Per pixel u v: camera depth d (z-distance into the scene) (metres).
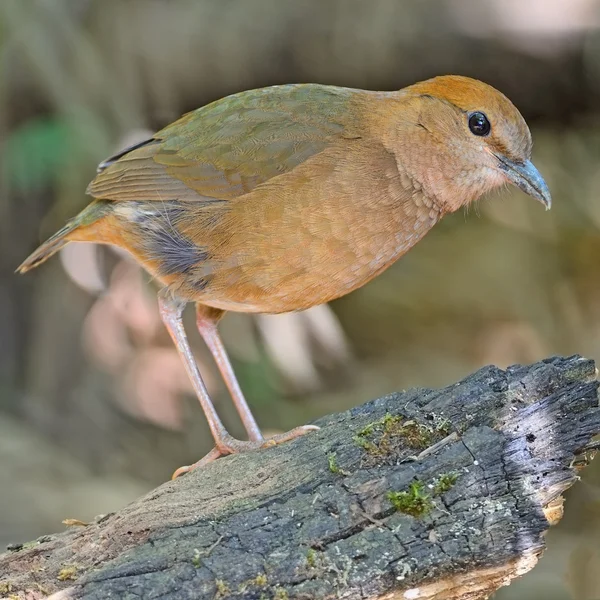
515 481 6.43
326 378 16.47
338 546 6.30
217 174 8.64
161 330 15.49
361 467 6.75
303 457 6.94
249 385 15.43
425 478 6.47
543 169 18.14
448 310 17.91
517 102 16.22
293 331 16.08
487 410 6.78
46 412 15.20
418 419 6.84
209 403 8.91
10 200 15.20
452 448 6.54
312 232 8.32
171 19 15.62
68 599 6.18
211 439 15.11
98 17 15.52
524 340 17.33
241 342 15.67
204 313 9.60
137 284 15.48
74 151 14.62
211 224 8.55
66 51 14.90
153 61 15.61
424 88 8.77
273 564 6.22
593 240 18.09
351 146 8.48
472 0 15.34
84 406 15.24
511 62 15.50
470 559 6.26
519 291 17.92
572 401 6.69
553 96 16.05
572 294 17.73
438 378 16.62
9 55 14.71
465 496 6.41
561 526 12.73
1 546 11.91
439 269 18.41
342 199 8.31
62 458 14.22
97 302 15.54
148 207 8.88
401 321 17.84
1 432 14.32
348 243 8.38
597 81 15.52
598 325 17.34
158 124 16.30
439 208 8.84
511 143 8.67
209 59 15.69
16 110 15.03
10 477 13.23
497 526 6.30
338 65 15.79
